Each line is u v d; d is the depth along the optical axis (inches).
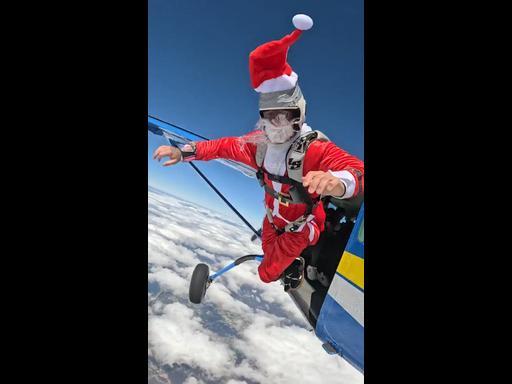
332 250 87.0
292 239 85.3
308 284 89.8
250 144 89.4
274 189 86.8
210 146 93.8
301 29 66.6
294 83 73.7
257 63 72.5
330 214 87.2
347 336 67.3
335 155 72.6
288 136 78.2
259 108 76.6
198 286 107.3
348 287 65.3
